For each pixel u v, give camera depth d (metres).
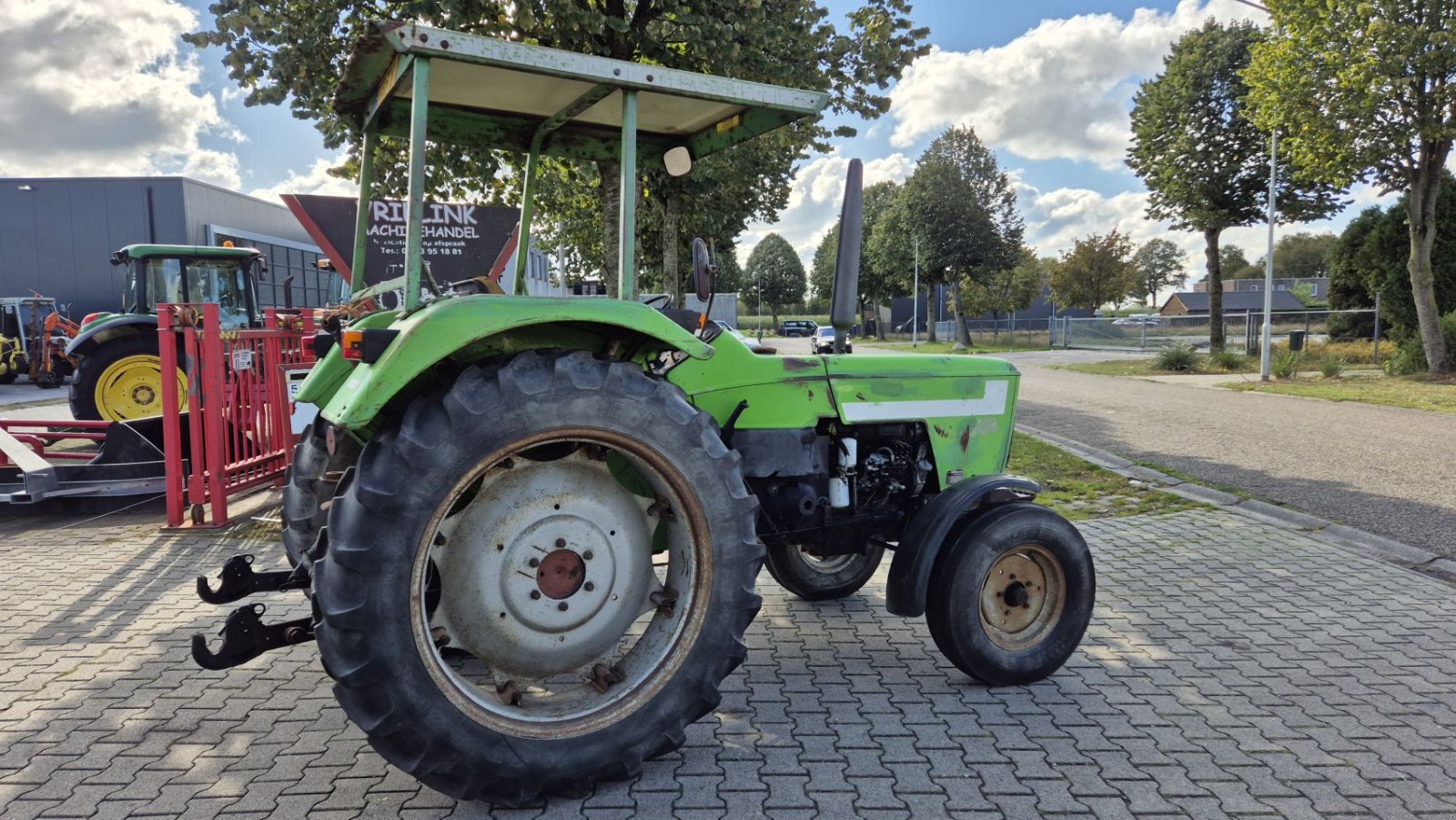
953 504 3.36
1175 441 9.98
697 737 2.97
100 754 2.83
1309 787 2.63
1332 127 15.31
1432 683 3.45
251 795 2.56
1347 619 4.23
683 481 2.61
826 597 4.53
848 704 3.25
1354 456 8.82
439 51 2.48
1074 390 16.52
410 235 2.59
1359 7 14.39
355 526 2.24
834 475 3.58
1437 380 15.55
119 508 6.53
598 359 2.57
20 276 21.58
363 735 2.96
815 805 2.52
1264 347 17.38
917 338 51.25
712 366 3.23
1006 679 3.39
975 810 2.50
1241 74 17.02
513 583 2.62
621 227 2.83
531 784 2.44
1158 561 5.30
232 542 5.56
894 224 44.78
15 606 4.31
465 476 2.34
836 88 8.56
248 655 2.70
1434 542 5.61
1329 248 23.00
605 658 2.79
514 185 7.25
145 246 10.25
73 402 9.85
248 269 10.70
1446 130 14.63
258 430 6.89
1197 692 3.37
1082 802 2.54
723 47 7.08
